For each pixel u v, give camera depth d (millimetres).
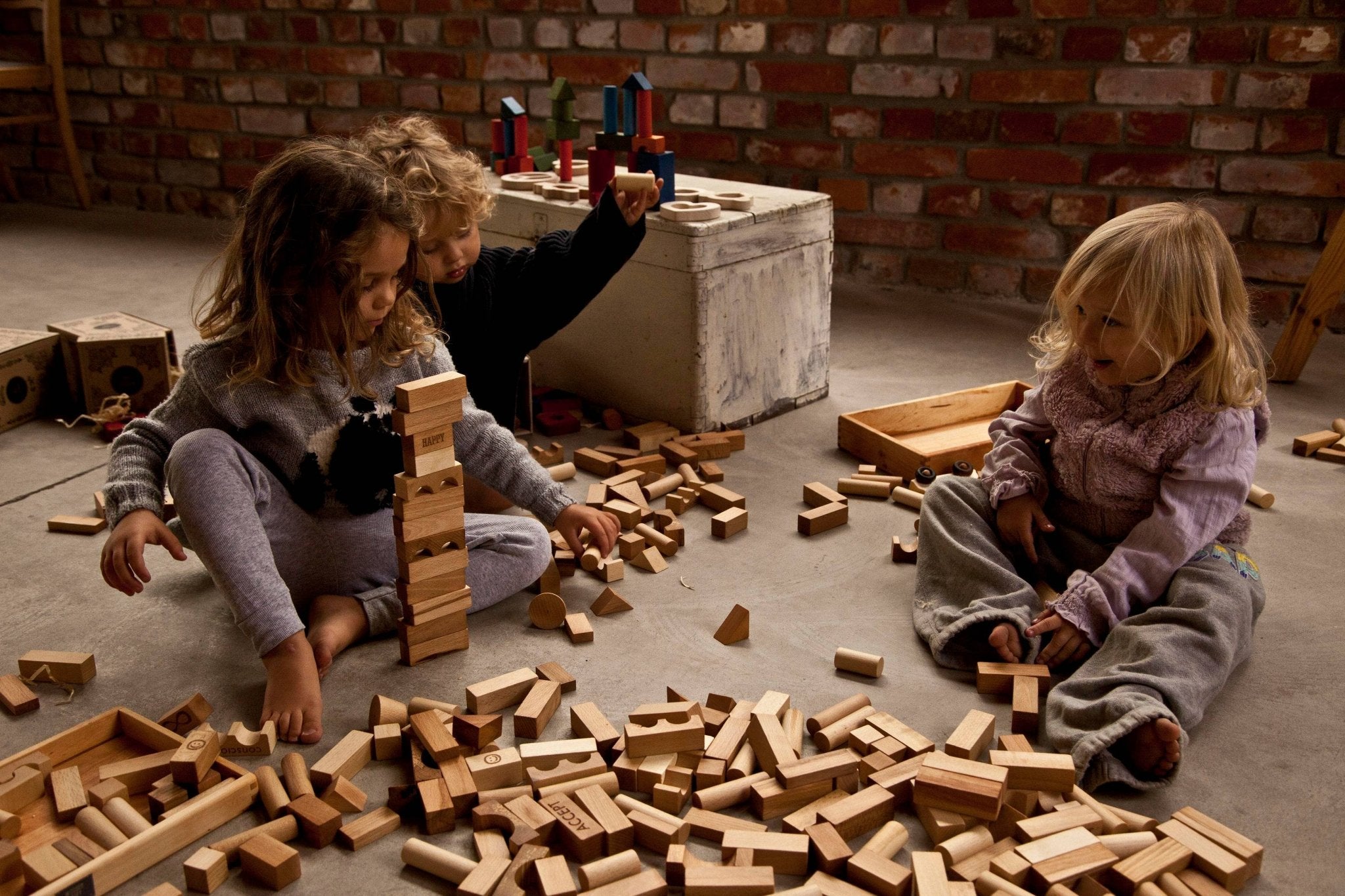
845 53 3047
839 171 3168
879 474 2049
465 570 1465
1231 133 2697
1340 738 1299
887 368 2598
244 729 1265
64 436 2188
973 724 1271
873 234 3186
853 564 1717
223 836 1152
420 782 1174
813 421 2285
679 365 2129
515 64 3500
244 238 1352
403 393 1296
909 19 2943
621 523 1780
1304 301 2393
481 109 3604
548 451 2086
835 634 1522
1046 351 1616
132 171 4180
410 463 1331
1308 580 1647
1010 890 1035
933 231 3109
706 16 3182
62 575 1663
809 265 2268
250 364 1371
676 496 1874
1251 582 1437
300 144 1379
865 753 1248
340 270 1297
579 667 1438
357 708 1350
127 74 4059
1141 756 1198
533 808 1145
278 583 1341
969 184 3023
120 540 1300
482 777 1195
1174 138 2758
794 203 2201
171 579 1654
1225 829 1120
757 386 2246
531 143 3566
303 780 1193
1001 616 1413
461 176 1654
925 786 1141
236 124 3969
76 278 3291
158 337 2254
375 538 1507
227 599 1333
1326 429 2199
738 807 1198
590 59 3387
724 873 1061
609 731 1272
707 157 3322
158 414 1429
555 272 1883
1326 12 2527
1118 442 1460
